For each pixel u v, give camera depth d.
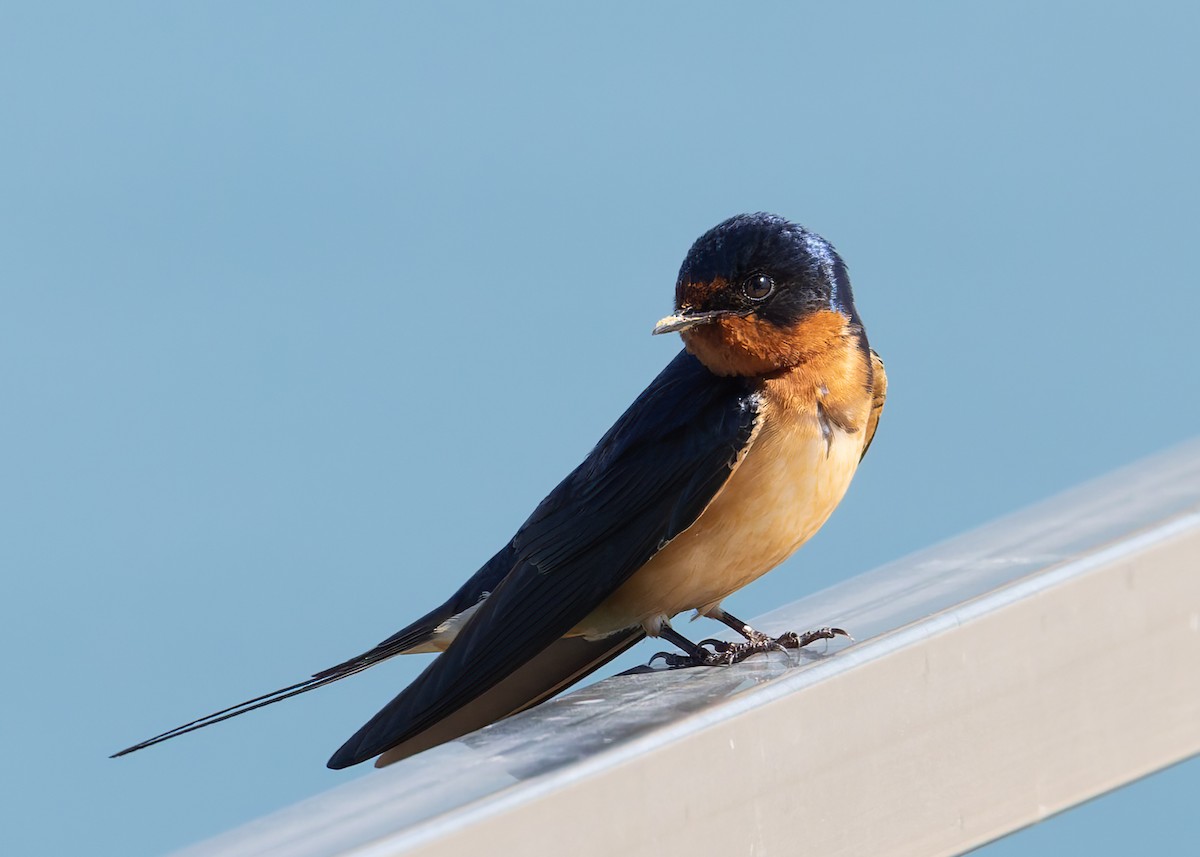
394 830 4.15
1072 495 4.54
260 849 4.12
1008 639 4.50
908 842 4.50
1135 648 4.51
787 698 4.49
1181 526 4.52
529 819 4.35
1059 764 4.50
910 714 4.50
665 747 4.48
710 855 4.48
